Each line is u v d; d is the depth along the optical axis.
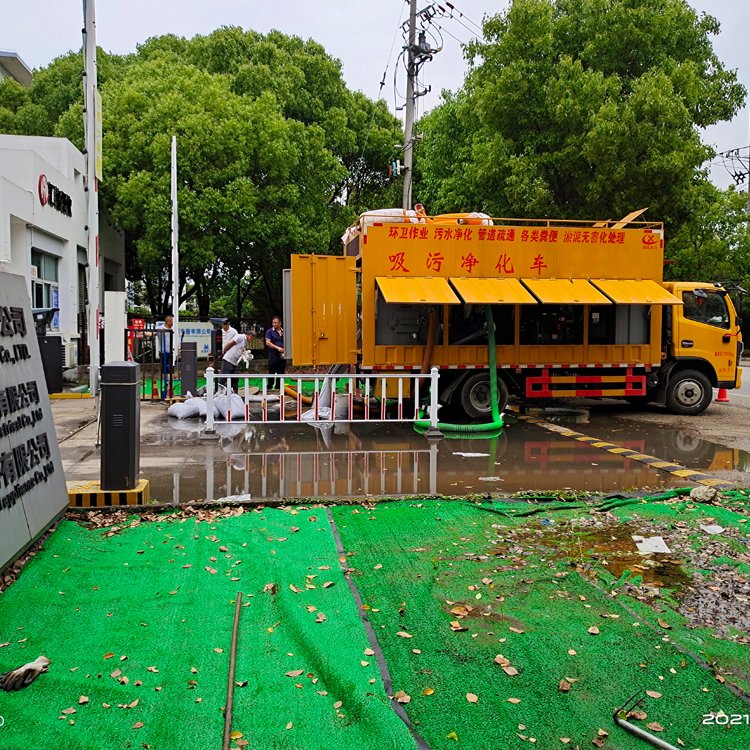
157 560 4.78
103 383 5.95
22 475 4.83
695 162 15.54
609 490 6.87
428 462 8.16
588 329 11.75
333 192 29.23
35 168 16.05
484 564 4.82
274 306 27.28
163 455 8.45
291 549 5.02
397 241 10.79
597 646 3.70
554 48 16.70
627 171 15.36
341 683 3.26
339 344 11.18
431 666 3.47
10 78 28.31
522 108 16.53
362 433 10.20
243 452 8.67
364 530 5.50
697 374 12.55
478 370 11.44
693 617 4.05
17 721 2.97
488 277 11.01
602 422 11.73
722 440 9.99
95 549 4.97
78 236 20.09
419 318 10.99
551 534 5.46
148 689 3.22
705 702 3.20
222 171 22.31
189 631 3.78
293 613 3.97
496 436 10.02
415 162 27.92
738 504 6.34
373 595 4.30
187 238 22.27
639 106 15.17
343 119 27.06
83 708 3.07
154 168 22.22
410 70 18.77
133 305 42.12
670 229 16.89
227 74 26.11
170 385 13.68
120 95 23.06
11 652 3.53
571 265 11.31
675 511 6.09
